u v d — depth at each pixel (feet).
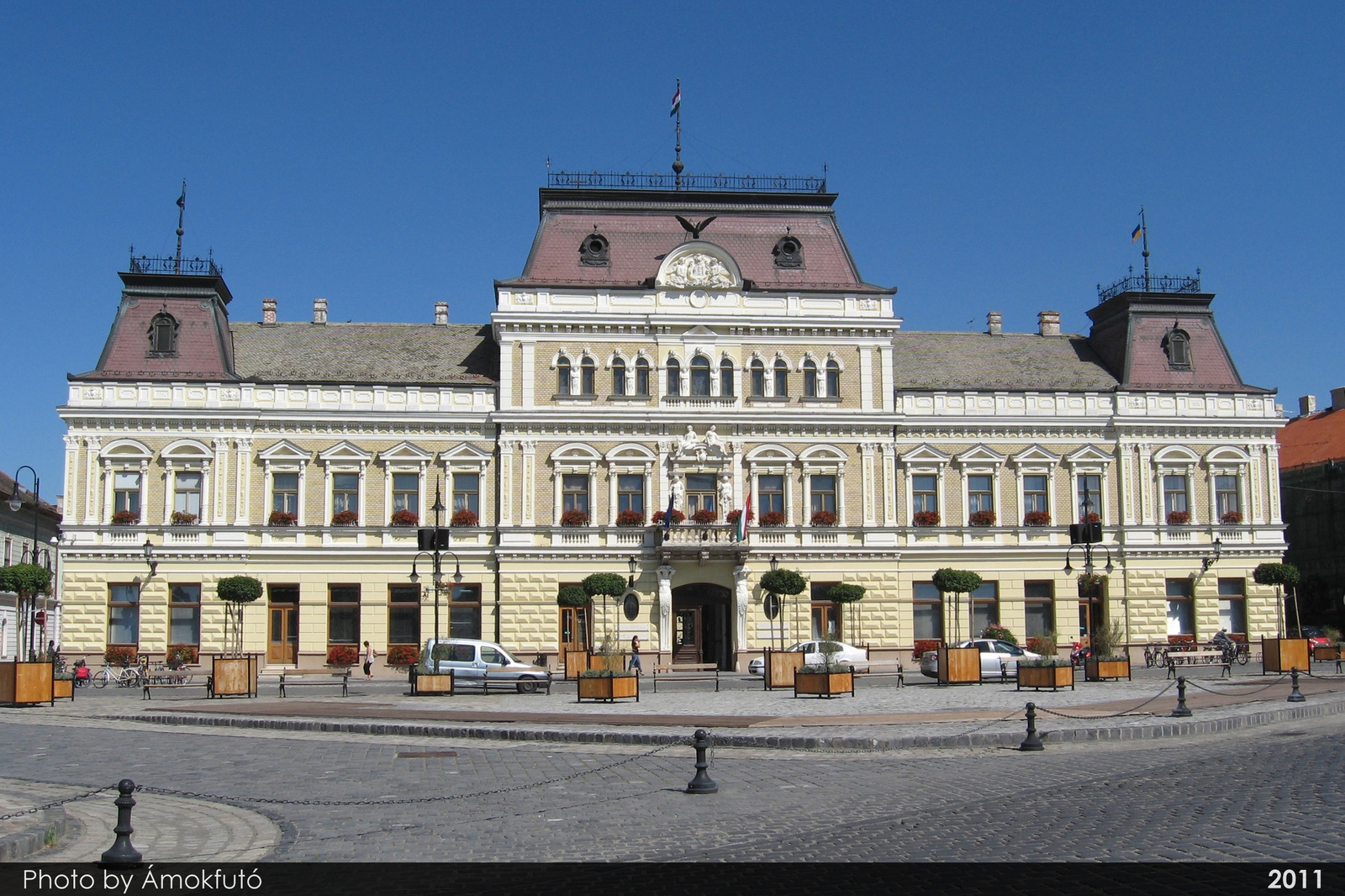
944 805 68.13
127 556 198.80
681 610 208.95
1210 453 221.66
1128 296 230.27
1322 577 267.18
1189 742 95.04
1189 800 66.18
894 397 214.69
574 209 216.95
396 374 212.84
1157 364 227.20
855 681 171.22
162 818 68.39
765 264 216.74
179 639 199.41
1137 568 217.77
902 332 241.14
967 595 213.25
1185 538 219.41
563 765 88.17
